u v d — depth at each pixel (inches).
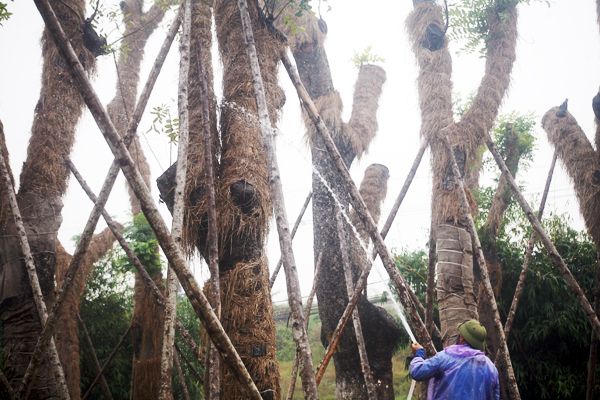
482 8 247.9
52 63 205.9
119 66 319.3
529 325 345.1
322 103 287.3
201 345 160.4
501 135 351.9
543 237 206.5
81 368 393.4
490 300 182.4
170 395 108.5
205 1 179.0
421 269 379.6
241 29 179.9
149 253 308.0
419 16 233.1
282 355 603.8
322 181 280.5
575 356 347.9
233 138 167.2
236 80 174.1
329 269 268.1
